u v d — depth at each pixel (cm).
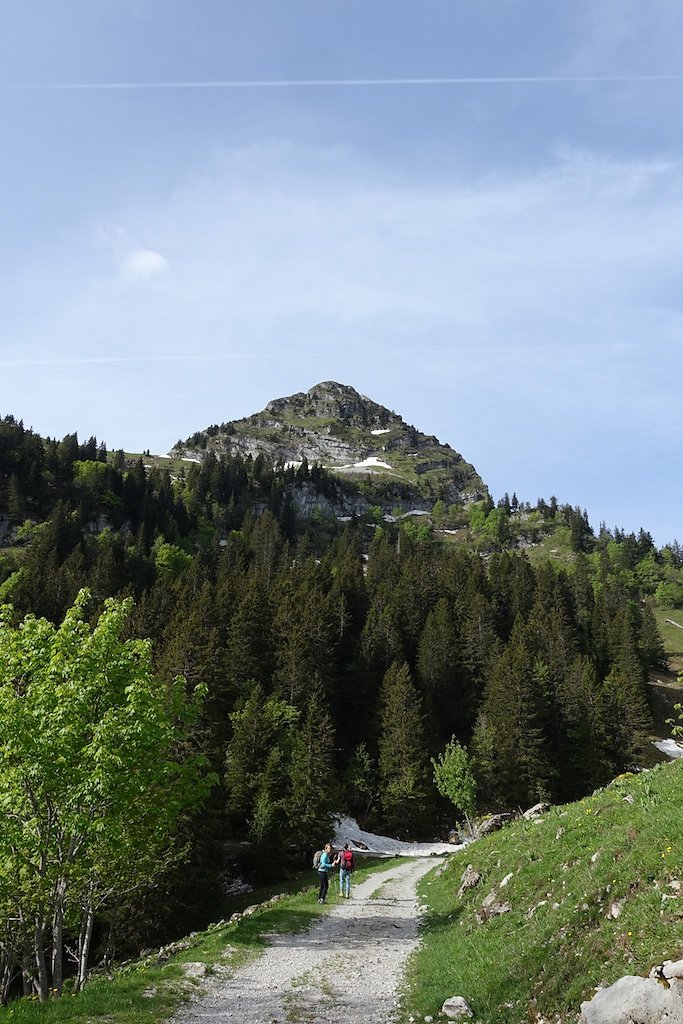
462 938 1594
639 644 12081
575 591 15438
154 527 17300
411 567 13275
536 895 1488
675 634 16700
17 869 1922
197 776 2366
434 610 10788
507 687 8081
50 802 1933
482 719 7931
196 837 4181
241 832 5853
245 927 2022
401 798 6825
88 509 17300
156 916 3769
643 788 1616
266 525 17962
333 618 9550
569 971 1039
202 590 9875
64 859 1986
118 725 1942
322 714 6600
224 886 4634
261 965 1620
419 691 8512
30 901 2022
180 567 14425
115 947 3672
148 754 2077
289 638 8288
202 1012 1262
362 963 1638
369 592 11838
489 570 15600
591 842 1488
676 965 844
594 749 7931
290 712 6794
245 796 5638
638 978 862
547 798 7156
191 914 3906
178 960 1672
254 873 5141
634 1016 820
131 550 14238
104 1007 1259
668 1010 801
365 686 8738
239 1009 1279
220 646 7688
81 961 2300
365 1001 1324
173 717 2400
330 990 1403
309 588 10462
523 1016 1020
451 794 5569
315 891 3081
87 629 2259
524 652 8831
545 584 13662
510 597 12900
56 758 1861
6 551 14888
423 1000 1250
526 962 1163
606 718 8238
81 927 2723
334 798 6162
